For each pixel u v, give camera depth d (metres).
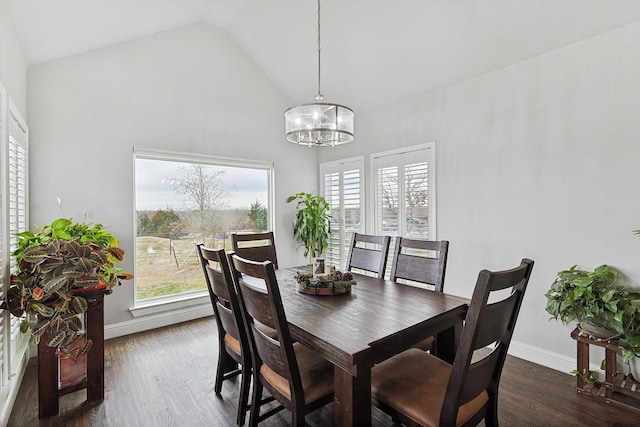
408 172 3.55
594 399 2.10
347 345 1.28
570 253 2.42
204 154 3.70
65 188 2.90
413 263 2.37
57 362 1.98
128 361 2.65
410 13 2.69
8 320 1.97
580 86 2.36
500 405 2.05
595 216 2.30
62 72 2.89
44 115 2.80
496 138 2.83
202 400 2.13
